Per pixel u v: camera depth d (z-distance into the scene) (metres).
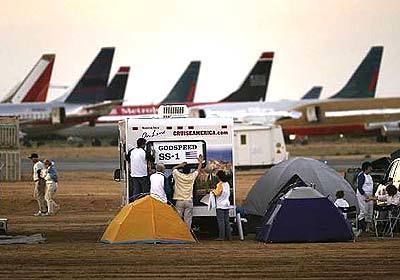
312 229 87.69
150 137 93.19
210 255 78.88
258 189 104.75
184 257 77.81
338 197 96.94
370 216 98.19
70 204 142.88
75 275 68.81
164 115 96.00
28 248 85.12
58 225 111.50
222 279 66.75
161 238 87.62
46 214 127.81
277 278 67.00
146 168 92.69
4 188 169.00
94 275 68.81
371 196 97.44
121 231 87.69
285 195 89.25
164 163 93.06
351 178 118.00
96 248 84.44
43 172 128.25
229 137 94.00
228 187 91.94
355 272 69.38
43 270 71.31
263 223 91.00
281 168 104.44
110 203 144.38
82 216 125.06
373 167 117.25
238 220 93.81
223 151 93.94
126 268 72.06
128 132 93.19
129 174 93.00
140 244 87.12
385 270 70.25
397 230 97.75
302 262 74.44
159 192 90.94
